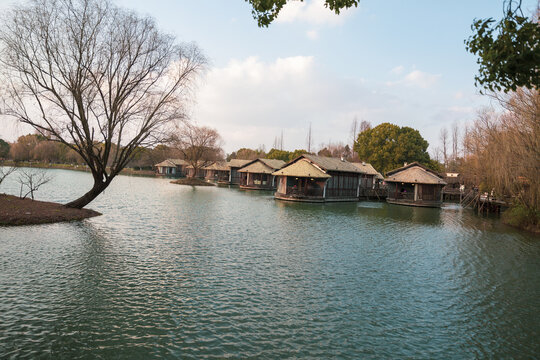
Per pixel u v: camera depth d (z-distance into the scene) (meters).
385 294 11.88
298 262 15.16
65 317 8.97
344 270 14.38
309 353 7.87
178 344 7.95
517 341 9.05
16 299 9.86
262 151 129.75
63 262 13.34
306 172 46.75
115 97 22.31
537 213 28.70
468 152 44.22
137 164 119.31
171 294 10.83
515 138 27.67
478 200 44.47
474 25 5.35
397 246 19.81
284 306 10.38
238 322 9.19
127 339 8.07
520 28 4.97
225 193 54.66
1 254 13.82
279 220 27.56
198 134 74.44
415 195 50.16
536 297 12.33
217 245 17.52
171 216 26.39
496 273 15.20
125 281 11.73
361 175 60.56
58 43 20.27
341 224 27.25
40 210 21.61
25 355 7.22
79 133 21.34
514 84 5.13
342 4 7.67
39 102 20.17
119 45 21.80
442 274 14.69
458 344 8.74
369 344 8.46
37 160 103.38
